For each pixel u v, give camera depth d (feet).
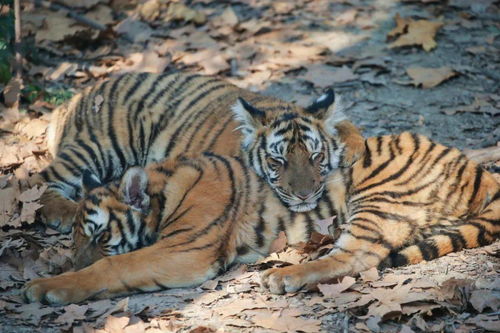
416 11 60.23
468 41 56.18
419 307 27.73
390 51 54.80
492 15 59.88
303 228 33.35
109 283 29.19
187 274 30.22
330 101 36.88
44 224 36.19
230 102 39.91
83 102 41.27
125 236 30.96
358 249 31.14
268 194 33.55
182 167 32.89
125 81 41.52
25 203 35.78
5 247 32.91
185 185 32.17
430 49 54.65
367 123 46.03
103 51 54.70
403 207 32.60
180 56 53.72
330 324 27.27
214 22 58.44
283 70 52.21
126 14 59.77
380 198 32.83
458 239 31.55
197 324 27.53
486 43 55.88
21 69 47.73
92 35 55.21
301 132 35.53
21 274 31.76
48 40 54.29
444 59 53.67
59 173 38.24
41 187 36.65
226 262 31.68
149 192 31.86
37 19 55.62
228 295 29.68
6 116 45.62
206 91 40.73
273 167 35.22
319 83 50.14
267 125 36.68
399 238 32.09
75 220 31.04
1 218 35.42
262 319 27.58
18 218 35.45
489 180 33.35
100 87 41.60
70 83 50.93
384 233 31.89
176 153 39.42
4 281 31.01
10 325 27.48
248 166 34.63
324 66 52.60
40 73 51.16
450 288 28.58
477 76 51.55
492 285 28.73
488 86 50.37
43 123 45.11
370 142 35.29
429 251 31.35
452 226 32.81
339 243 31.68
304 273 29.68
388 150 34.45
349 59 53.01
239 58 53.88
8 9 50.47
